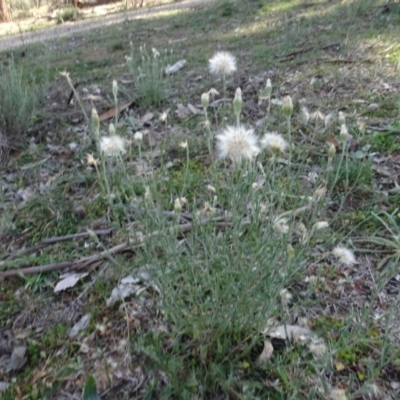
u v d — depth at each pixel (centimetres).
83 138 239
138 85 277
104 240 163
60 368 119
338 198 167
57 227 174
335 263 140
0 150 222
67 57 454
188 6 832
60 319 135
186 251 120
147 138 229
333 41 354
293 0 614
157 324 127
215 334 109
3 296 145
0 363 123
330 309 125
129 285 140
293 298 129
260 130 216
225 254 113
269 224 112
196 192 177
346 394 93
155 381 111
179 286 120
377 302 126
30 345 126
